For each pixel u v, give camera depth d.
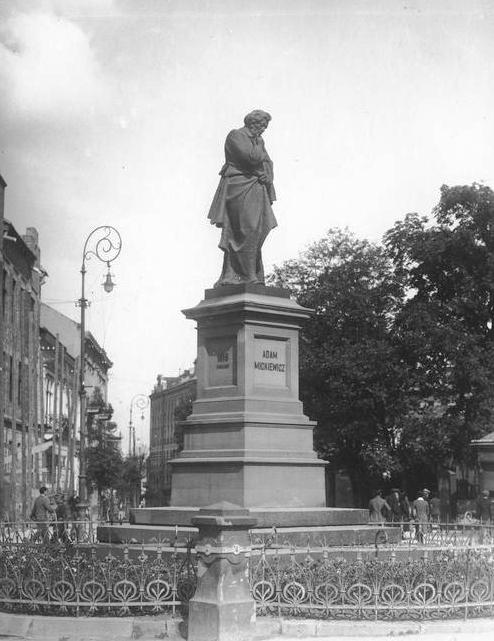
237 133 16.66
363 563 11.47
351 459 45.72
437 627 10.84
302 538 13.64
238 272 16.52
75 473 67.12
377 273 45.00
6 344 43.66
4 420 42.38
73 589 11.32
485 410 40.50
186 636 10.62
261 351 15.71
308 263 46.12
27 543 12.58
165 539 13.32
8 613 11.45
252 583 11.11
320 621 10.85
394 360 41.28
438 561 11.73
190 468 15.34
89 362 85.50
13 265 45.53
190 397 73.31
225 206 16.70
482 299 42.53
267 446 15.19
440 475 45.78
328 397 42.56
